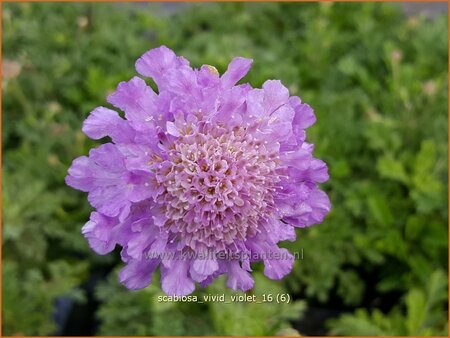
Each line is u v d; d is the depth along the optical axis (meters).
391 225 0.17
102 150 0.08
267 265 0.09
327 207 0.09
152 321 0.15
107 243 0.08
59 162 0.18
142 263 0.09
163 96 0.08
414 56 0.22
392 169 0.17
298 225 0.09
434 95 0.19
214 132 0.09
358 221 0.18
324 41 0.22
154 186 0.09
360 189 0.17
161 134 0.09
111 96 0.08
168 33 0.23
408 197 0.18
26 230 0.17
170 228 0.09
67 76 0.20
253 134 0.09
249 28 0.24
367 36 0.23
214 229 0.09
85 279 0.18
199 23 0.24
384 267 0.18
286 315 0.14
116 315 0.15
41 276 0.16
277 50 0.22
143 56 0.09
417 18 0.24
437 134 0.19
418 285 0.17
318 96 0.19
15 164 0.18
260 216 0.09
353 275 0.17
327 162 0.17
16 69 0.18
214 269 0.09
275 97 0.09
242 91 0.09
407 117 0.19
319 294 0.16
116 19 0.23
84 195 0.18
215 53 0.20
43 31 0.21
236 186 0.09
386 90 0.22
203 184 0.09
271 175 0.09
